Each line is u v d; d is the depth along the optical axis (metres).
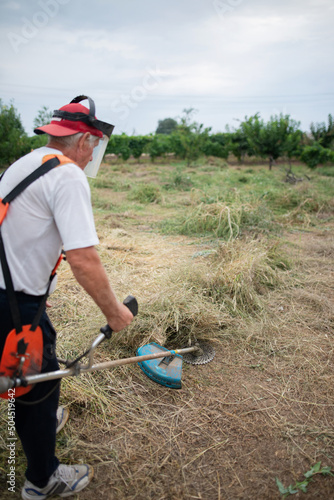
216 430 1.95
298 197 7.85
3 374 1.24
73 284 3.47
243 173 15.46
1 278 1.23
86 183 1.24
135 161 25.36
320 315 3.18
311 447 1.86
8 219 1.21
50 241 1.25
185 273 3.41
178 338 2.71
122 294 3.11
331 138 22.80
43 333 1.35
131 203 8.10
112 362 1.58
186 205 7.88
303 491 1.61
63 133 1.31
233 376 2.39
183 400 2.15
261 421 2.02
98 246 4.64
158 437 1.88
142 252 4.60
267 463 1.76
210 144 26.44
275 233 5.66
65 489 1.54
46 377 1.28
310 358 2.58
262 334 2.85
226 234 5.50
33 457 1.41
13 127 14.55
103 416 1.99
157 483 1.64
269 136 18.34
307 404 2.16
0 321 1.24
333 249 4.83
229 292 3.26
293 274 4.02
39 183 1.20
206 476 1.68
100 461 1.73
